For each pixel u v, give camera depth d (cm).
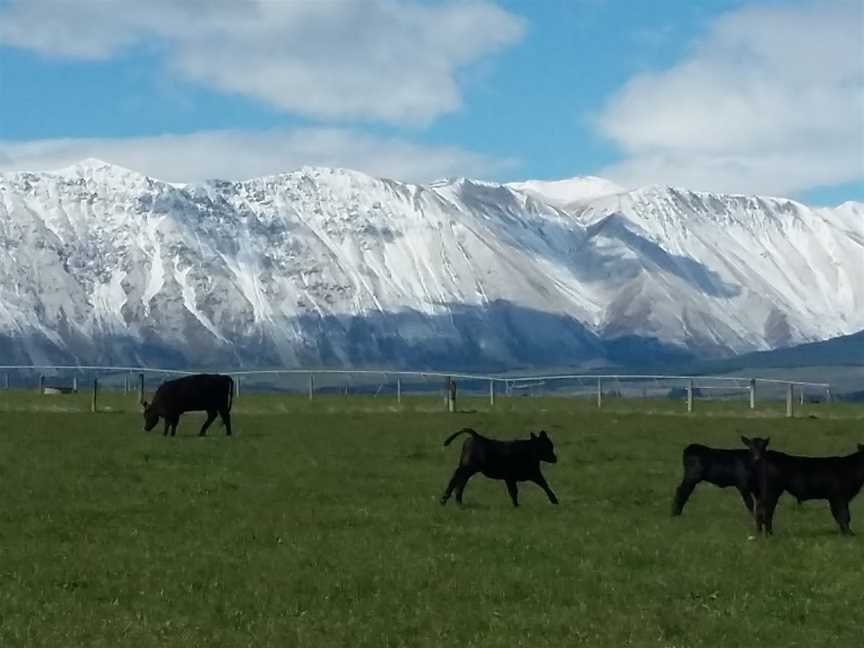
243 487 3412
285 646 1847
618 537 2727
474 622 1988
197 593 2153
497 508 3156
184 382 4831
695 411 6456
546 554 2523
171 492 3297
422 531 2755
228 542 2609
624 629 1959
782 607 2117
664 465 4084
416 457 4184
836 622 2036
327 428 5184
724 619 2028
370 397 7344
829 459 2817
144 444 4419
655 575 2342
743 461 3012
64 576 2266
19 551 2489
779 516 3136
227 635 1895
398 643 1870
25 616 1989
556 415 6022
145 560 2414
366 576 2288
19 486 3372
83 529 2747
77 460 3931
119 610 2041
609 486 3578
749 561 2480
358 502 3192
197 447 4341
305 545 2577
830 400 8581
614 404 7119
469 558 2469
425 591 2186
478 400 7275
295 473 3712
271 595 2142
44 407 6272
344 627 1945
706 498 3406
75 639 1864
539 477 3216
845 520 2808
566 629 1958
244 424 5369
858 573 2389
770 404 7244
